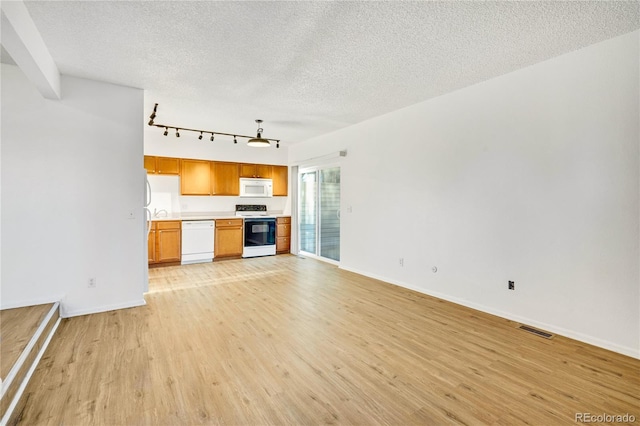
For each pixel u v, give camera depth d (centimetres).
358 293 400
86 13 211
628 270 239
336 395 191
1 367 184
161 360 230
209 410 176
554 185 278
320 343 261
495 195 321
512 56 274
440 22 221
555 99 276
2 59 282
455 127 358
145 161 553
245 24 225
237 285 436
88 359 230
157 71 303
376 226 471
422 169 398
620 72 240
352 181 517
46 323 257
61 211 311
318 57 275
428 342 263
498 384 203
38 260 302
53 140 307
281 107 416
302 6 204
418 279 407
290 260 621
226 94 367
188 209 620
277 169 697
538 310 291
